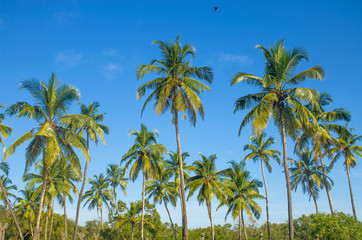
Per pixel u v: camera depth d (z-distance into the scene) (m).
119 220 52.03
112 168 57.69
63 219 72.00
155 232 54.75
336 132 33.53
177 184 43.19
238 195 43.25
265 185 47.03
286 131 24.66
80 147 25.88
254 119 23.06
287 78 23.92
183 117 24.75
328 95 34.09
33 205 53.72
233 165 44.62
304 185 49.84
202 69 24.97
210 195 37.78
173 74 24.39
